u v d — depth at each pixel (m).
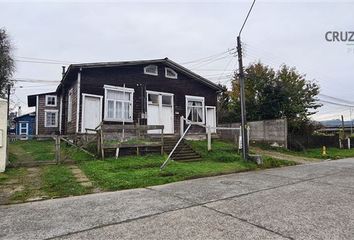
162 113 18.02
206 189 7.85
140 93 17.12
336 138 25.83
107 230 4.59
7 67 25.59
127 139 14.29
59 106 25.20
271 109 22.98
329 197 6.86
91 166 10.27
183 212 5.57
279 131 20.75
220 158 13.65
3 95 25.78
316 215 5.32
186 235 4.32
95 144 12.80
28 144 18.02
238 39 13.75
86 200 6.62
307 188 8.04
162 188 8.05
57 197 6.96
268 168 13.09
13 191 7.31
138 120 16.80
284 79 26.81
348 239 4.13
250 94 24.94
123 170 10.10
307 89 27.59
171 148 14.04
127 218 5.21
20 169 9.92
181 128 17.64
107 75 16.00
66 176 8.96
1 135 9.45
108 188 7.93
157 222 4.96
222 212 5.55
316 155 19.77
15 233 4.49
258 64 26.48
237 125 23.00
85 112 15.12
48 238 4.28
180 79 19.08
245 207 5.92
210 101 20.59
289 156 18.16
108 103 15.90
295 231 4.47
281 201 6.44
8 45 25.72
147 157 12.34
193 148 14.88
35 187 7.75
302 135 22.78
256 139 22.53
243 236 4.27
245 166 12.42
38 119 27.62
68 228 4.70
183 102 19.03
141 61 16.94
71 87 17.52
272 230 4.52
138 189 7.94
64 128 19.53
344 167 13.54
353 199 6.63
